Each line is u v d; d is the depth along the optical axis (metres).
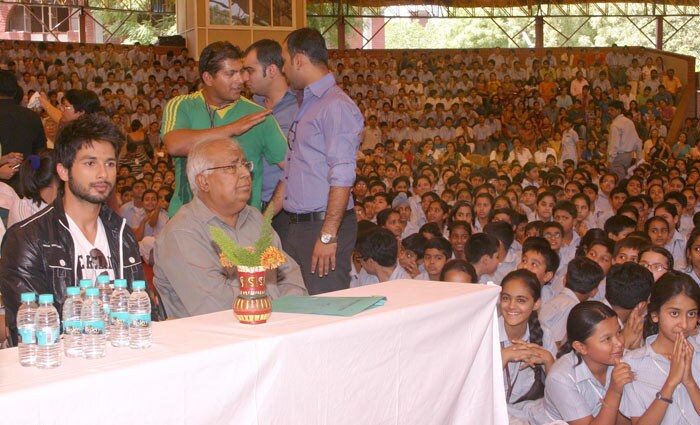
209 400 2.07
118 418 1.89
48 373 1.88
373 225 6.51
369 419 2.51
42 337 1.95
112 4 20.66
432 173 11.59
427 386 2.73
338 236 4.16
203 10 17.64
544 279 5.29
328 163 4.05
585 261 4.86
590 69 20.41
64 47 17.95
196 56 17.83
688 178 11.74
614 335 3.60
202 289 3.26
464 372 2.91
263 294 2.40
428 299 2.80
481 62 20.70
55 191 3.98
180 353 2.04
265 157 4.57
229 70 4.27
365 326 2.46
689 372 3.51
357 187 9.13
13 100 5.30
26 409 1.73
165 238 3.37
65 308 2.11
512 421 3.80
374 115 17.70
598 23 23.03
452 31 23.05
